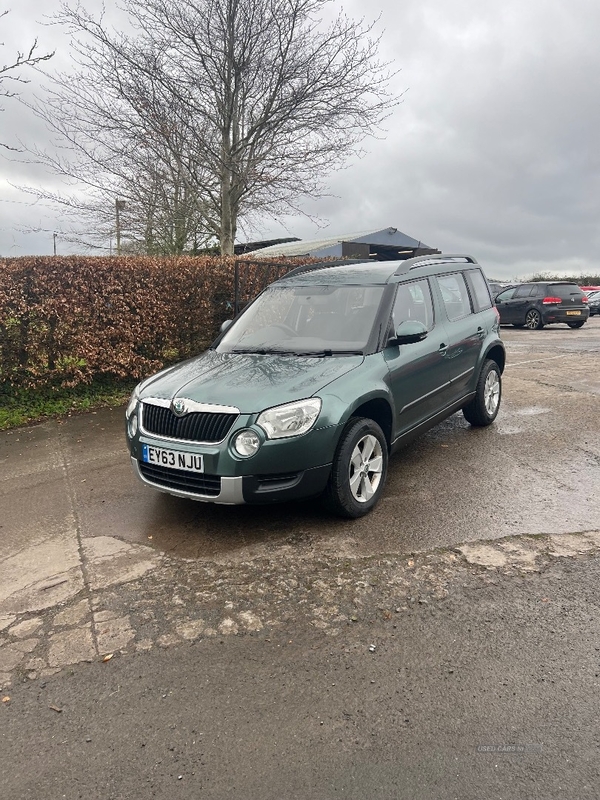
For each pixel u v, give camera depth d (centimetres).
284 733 225
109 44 1130
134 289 854
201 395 390
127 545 394
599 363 1127
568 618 292
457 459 548
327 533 397
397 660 266
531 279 4588
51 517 449
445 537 385
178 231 1605
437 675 254
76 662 275
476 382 620
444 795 195
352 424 409
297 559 362
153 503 468
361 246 2342
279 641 284
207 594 328
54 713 242
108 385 878
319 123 1216
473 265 670
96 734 229
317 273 568
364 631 288
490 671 255
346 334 465
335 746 218
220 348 506
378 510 433
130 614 313
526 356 1271
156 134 1208
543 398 811
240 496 370
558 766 205
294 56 1190
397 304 490
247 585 335
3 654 283
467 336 587
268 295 557
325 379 401
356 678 255
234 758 214
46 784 207
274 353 463
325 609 308
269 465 367
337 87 1196
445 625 290
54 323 789
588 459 537
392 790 198
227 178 1287
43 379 796
